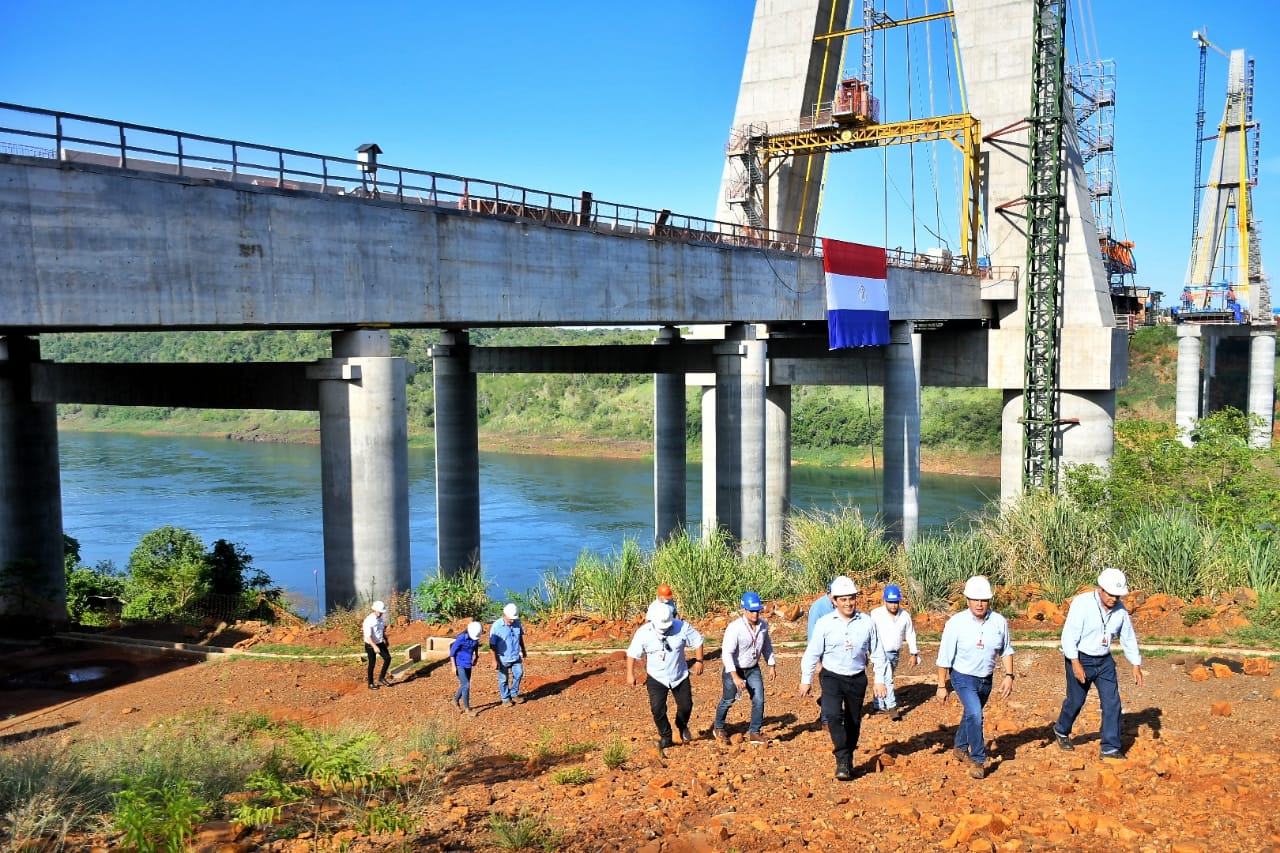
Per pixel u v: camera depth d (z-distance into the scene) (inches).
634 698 593.3
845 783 377.7
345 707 637.9
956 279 1894.7
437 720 578.6
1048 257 1926.7
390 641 792.9
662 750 448.8
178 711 650.8
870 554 811.4
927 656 607.2
